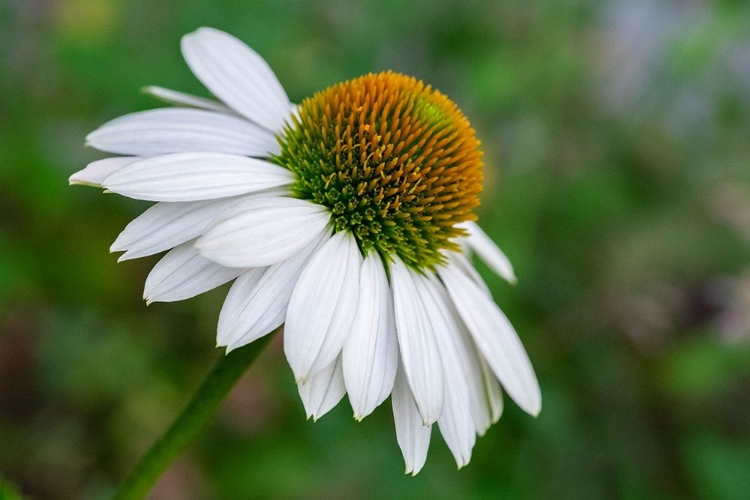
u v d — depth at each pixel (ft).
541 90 1.61
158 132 1.07
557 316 1.53
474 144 1.12
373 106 1.08
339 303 1.01
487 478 1.37
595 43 1.75
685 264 1.64
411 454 1.01
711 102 1.79
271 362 1.36
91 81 1.38
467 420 1.04
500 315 1.09
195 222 1.01
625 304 1.55
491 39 1.61
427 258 1.08
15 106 1.44
